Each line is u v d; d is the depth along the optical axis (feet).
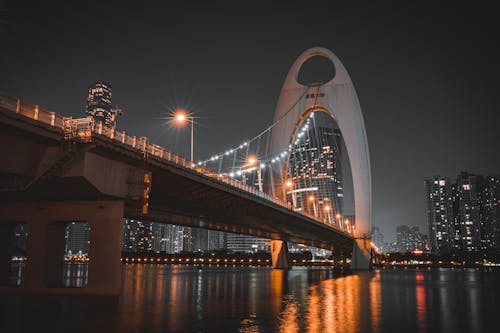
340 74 490.49
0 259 142.82
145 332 77.51
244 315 100.83
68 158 119.14
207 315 100.07
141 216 201.77
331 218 536.83
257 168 336.70
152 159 144.05
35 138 113.19
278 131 492.54
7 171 110.73
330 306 122.11
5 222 141.49
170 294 157.07
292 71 505.66
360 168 476.13
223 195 196.24
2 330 78.64
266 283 237.04
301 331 79.77
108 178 130.00
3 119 100.99
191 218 232.12
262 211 246.47
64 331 78.07
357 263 472.03
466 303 134.92
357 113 482.69
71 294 130.31
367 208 477.36
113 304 115.55
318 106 488.85
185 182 166.50
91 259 131.64
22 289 134.10
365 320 95.04
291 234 360.07
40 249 134.92
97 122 123.65
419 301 139.33
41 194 131.75
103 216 132.26
